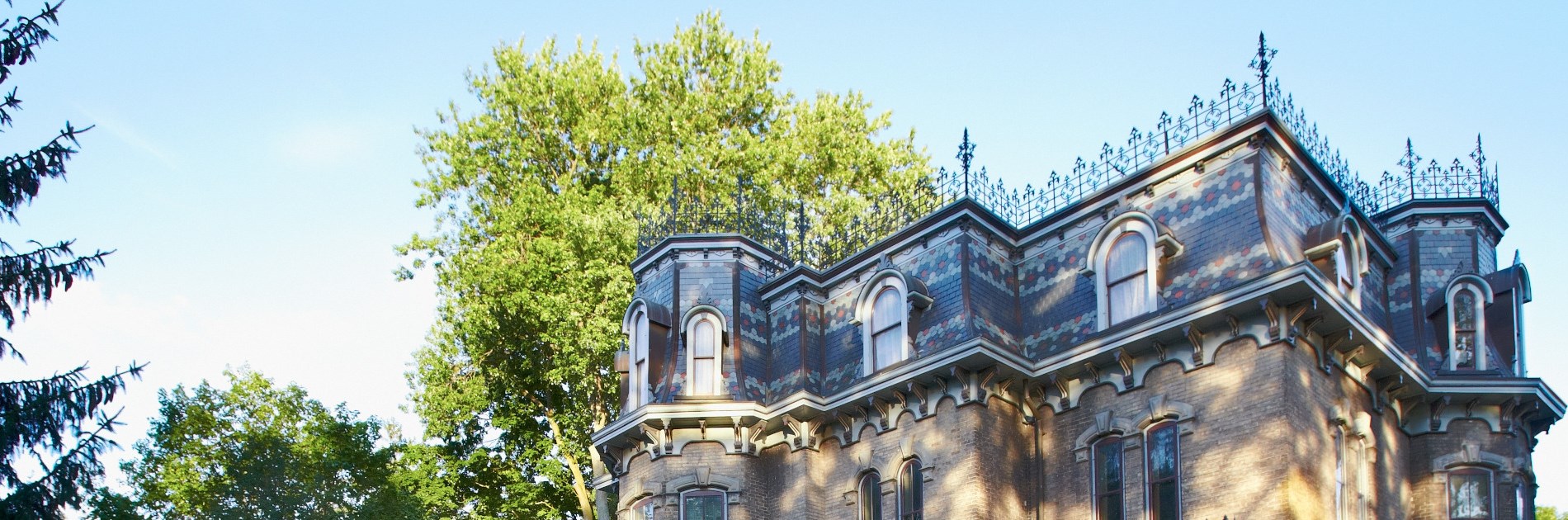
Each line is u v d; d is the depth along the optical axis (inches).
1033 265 1067.3
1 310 840.9
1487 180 1094.4
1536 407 997.2
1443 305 1031.0
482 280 1477.6
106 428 868.0
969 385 978.1
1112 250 992.2
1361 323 903.7
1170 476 906.7
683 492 1102.4
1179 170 980.6
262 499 1337.4
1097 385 970.7
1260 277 864.3
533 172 1600.6
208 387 1472.7
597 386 1492.4
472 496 1648.6
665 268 1213.7
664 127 1603.1
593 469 1540.4
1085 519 947.3
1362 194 1081.4
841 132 1670.8
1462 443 991.6
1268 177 940.6
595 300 1440.7
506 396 1616.6
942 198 1096.8
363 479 1423.5
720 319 1155.9
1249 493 852.6
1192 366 912.3
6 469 833.5
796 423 1095.0
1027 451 1001.5
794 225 1555.1
